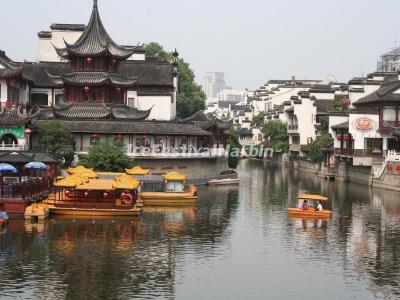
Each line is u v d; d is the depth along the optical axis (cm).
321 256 4766
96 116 9119
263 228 5822
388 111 9444
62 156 8181
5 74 8812
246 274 4244
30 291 3781
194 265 4441
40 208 5816
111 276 4116
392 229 5825
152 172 8794
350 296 3819
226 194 8369
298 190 8919
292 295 3825
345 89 13988
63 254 4638
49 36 12244
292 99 15238
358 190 8938
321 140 11606
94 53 9400
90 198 6378
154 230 5600
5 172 6038
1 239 5059
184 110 15462
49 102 10662
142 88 11006
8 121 7875
